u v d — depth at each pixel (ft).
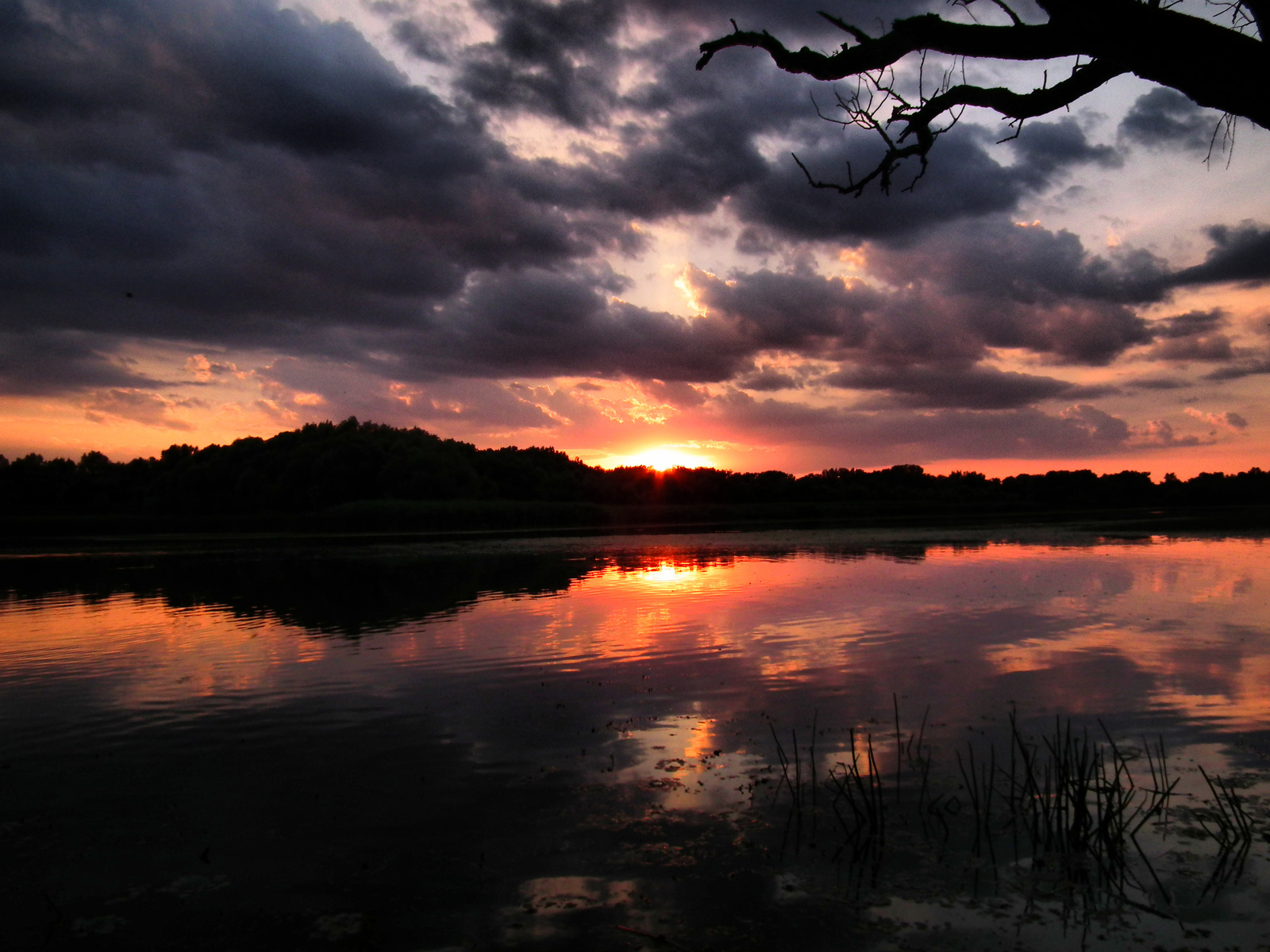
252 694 39.58
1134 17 14.14
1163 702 34.58
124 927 19.06
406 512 268.00
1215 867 20.42
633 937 18.07
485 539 166.91
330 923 18.95
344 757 30.17
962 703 35.32
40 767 29.89
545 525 247.29
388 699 38.11
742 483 379.14
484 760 29.50
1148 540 130.93
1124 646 46.09
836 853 21.76
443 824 24.09
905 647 46.93
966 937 17.72
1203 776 25.88
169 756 30.81
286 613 64.18
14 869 21.91
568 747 30.81
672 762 28.96
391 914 19.30
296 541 162.40
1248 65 13.58
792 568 93.76
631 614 60.90
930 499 380.37
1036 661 42.78
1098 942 17.48
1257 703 34.17
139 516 244.22
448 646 50.11
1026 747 29.37
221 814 25.23
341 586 81.97
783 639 50.08
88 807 26.00
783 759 26.35
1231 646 45.65
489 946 17.83
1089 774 25.43
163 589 83.20
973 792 22.84
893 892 19.71
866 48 17.85
